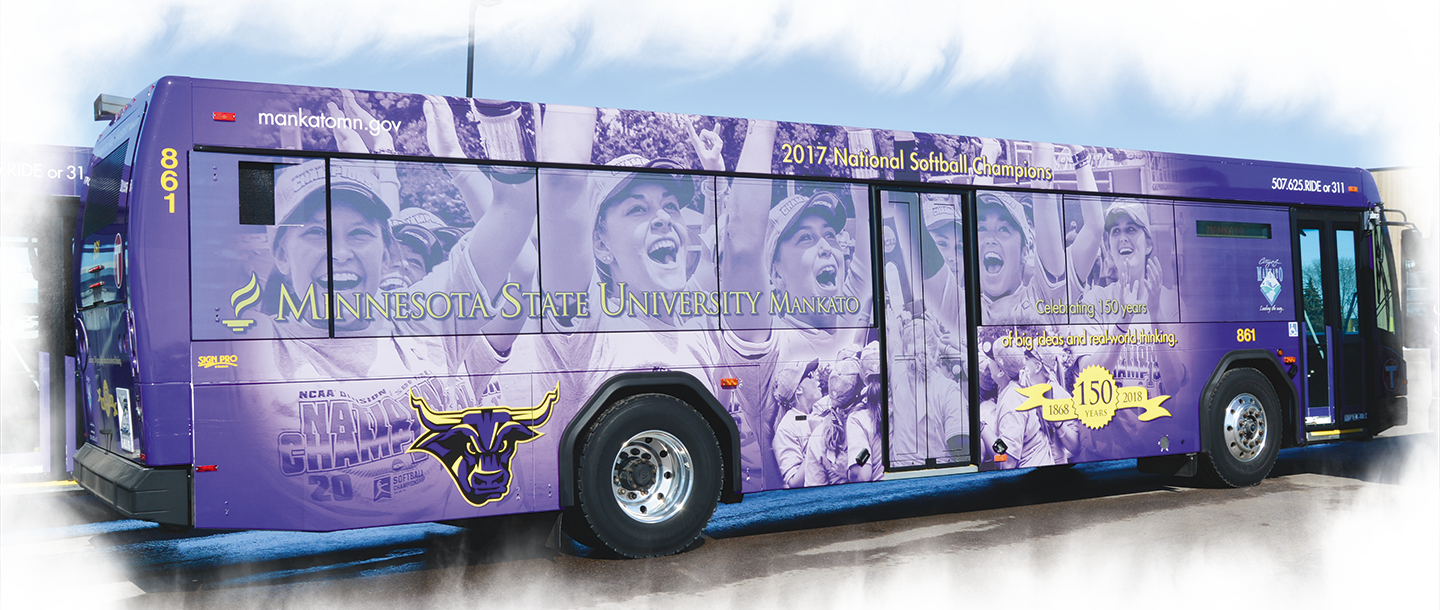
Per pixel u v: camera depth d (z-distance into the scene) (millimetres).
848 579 6520
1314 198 10672
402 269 6605
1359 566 6652
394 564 7148
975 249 8664
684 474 7352
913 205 8430
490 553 7480
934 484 10883
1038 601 5926
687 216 7504
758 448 7648
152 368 5984
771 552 7391
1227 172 10094
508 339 6871
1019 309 8828
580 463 7027
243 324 6199
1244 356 10039
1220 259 10016
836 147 8109
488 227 6859
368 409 6473
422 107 6727
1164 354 9594
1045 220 9023
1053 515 8703
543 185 7047
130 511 5906
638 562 7113
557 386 6988
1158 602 5879
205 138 6172
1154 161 9656
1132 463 12352
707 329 7512
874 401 8125
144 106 6250
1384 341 11070
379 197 6574
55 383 8750
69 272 8836
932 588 6254
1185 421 9695
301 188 6379
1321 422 10617
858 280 8133
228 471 6125
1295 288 10484
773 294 7777
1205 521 8273
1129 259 9453
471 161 6840
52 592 6516
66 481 8750
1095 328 9211
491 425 6793
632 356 7234
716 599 6082
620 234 7258
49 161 8805
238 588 6535
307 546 7840
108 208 6801
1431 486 9961
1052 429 8938
